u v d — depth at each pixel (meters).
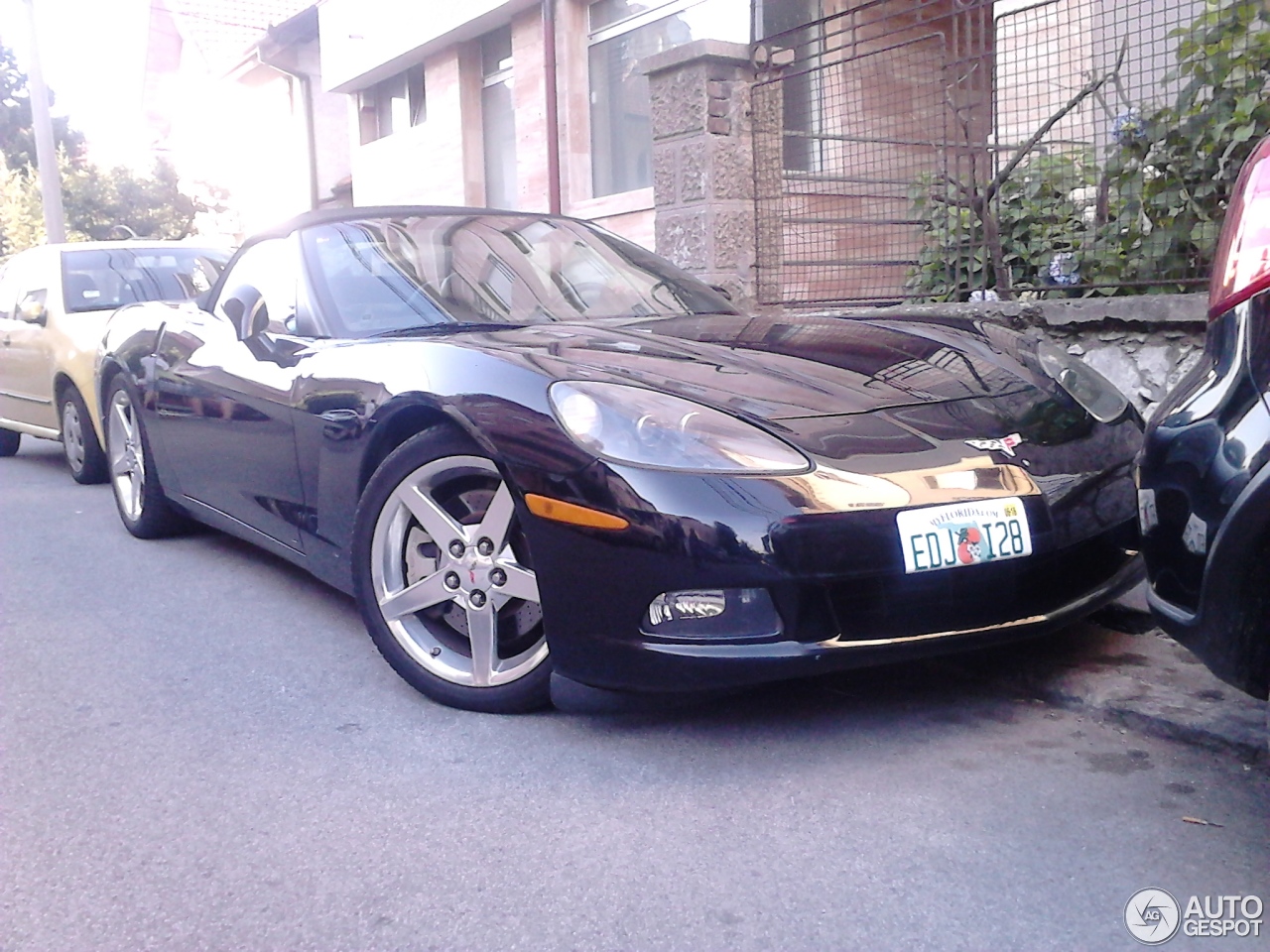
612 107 11.38
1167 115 5.15
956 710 3.09
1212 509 2.10
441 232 4.23
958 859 2.36
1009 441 2.95
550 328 3.56
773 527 2.63
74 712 3.35
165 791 2.81
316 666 3.67
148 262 7.80
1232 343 2.16
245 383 4.06
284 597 4.50
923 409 2.98
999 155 6.45
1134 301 4.94
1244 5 4.91
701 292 4.40
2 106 24.78
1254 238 2.15
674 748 2.94
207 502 4.68
